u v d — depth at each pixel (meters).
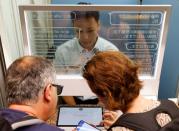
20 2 1.55
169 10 1.09
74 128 1.20
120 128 0.76
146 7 1.09
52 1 2.55
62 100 1.48
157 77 1.32
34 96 0.75
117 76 0.79
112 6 1.08
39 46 1.27
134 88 0.81
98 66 0.81
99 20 1.17
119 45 1.29
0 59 1.31
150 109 0.80
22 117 0.68
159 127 0.73
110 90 0.80
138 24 1.18
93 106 1.36
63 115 1.30
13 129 0.63
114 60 0.82
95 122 1.24
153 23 1.17
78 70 1.35
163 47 1.22
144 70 1.33
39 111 0.77
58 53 1.30
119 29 1.21
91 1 2.58
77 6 1.09
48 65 0.81
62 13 1.14
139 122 0.75
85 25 1.19
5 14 1.33
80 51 1.30
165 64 1.81
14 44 1.46
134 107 0.81
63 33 1.23
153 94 1.37
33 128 0.69
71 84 1.34
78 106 1.37
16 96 0.74
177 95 1.58
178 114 0.80
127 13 1.13
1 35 1.26
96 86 0.81
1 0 1.28
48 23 1.18
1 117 0.63
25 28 1.15
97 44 1.28
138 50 1.29
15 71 0.76
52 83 0.81
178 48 1.63
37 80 0.75
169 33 1.72
